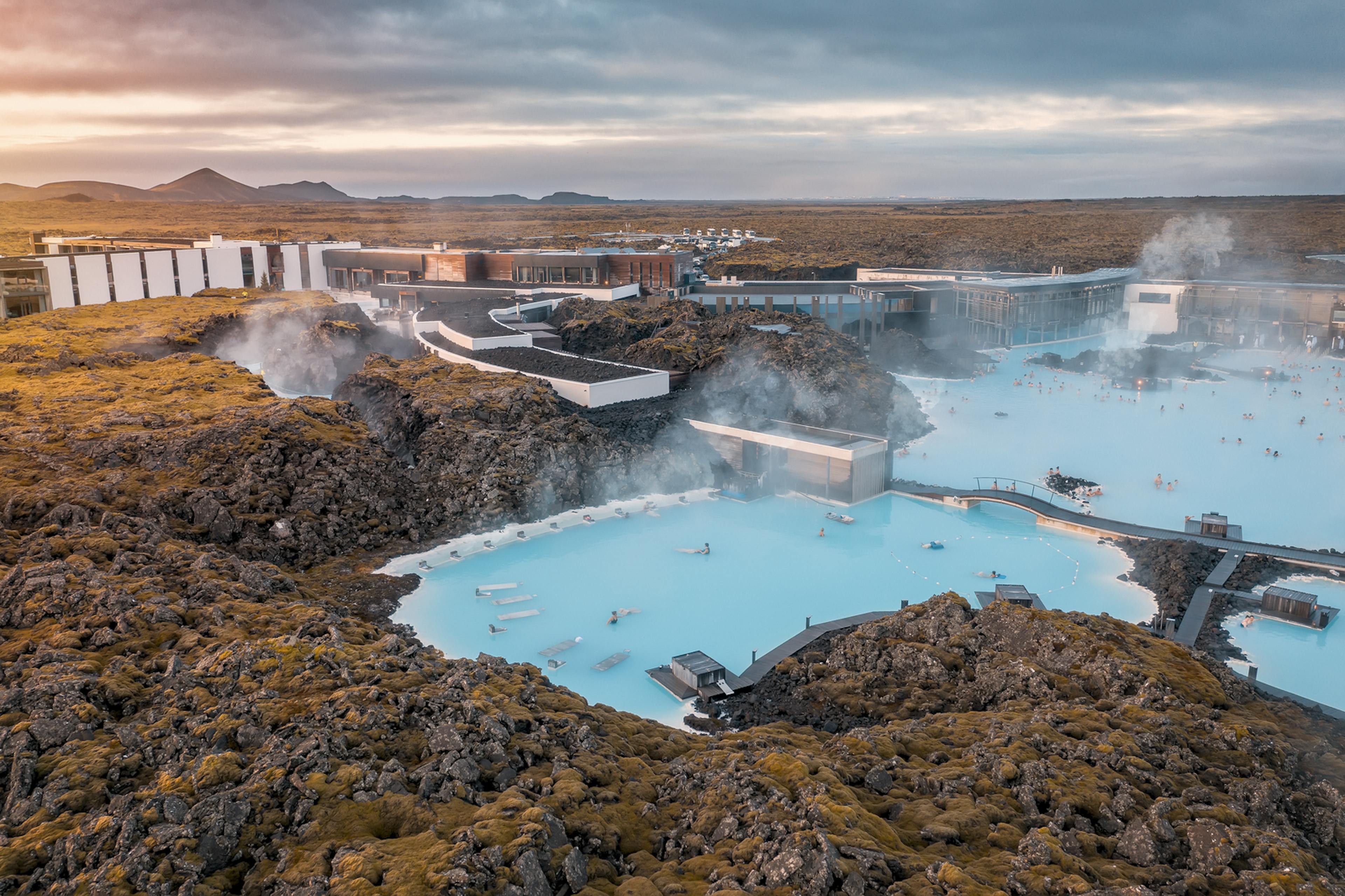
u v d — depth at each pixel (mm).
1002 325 196625
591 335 165250
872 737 48469
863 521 98625
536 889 34438
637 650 70562
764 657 68500
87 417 108312
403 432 111688
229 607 62438
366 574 84062
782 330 154000
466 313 179250
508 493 98375
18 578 63219
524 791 41031
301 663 52000
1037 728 46938
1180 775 42938
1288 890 33625
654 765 47688
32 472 90375
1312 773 45500
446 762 41688
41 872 36062
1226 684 55406
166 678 51375
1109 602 77625
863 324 180000
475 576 84250
